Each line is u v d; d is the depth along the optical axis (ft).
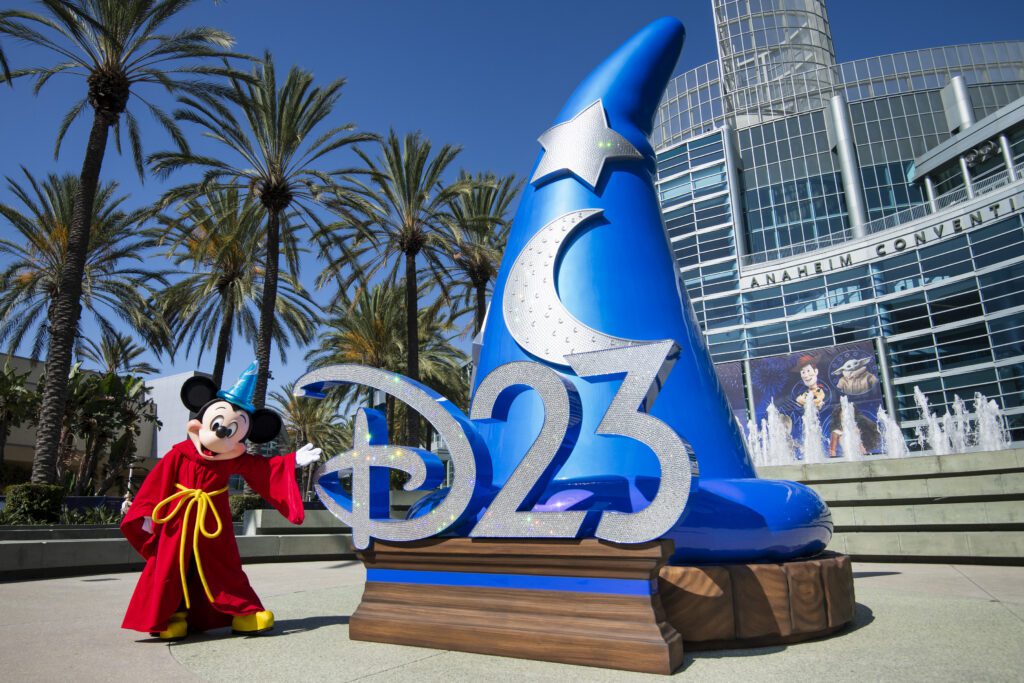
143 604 16.02
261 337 60.64
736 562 15.44
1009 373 110.63
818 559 16.55
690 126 192.54
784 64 196.75
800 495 16.34
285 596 26.27
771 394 134.21
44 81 53.01
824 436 126.62
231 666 13.30
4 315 77.71
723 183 161.68
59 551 35.12
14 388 84.69
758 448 132.87
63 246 75.05
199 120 59.31
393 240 70.03
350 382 17.54
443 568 15.16
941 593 24.67
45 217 75.15
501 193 81.46
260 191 63.52
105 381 91.25
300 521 17.03
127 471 106.11
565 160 20.66
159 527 16.74
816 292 139.95
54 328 46.60
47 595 26.43
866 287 133.49
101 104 50.57
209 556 16.88
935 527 38.55
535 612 13.78
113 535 44.68
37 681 12.14
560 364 17.74
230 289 81.56
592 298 18.62
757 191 165.58
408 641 15.08
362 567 43.01
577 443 17.03
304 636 16.56
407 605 15.48
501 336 19.60
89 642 15.98
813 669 12.72
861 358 126.93
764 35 203.00
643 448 16.70
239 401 17.54
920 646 14.84
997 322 113.91
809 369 131.44
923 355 122.93
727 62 198.90
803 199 160.56
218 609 16.51
